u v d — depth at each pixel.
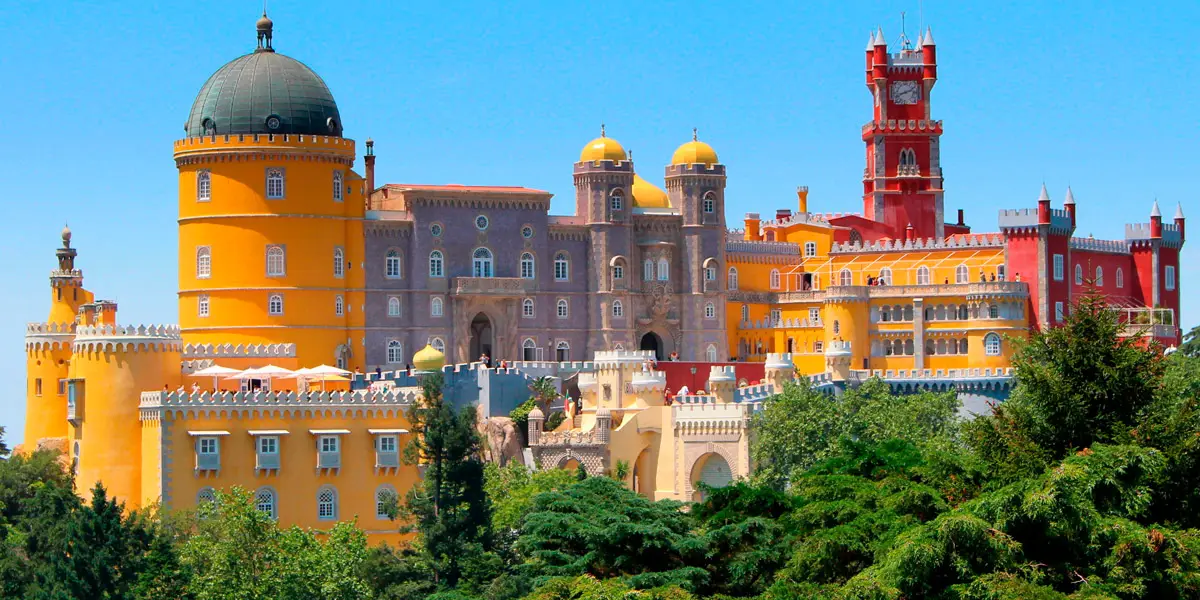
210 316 192.62
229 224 192.50
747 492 110.62
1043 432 102.12
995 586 89.38
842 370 192.75
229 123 193.50
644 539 107.00
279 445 155.50
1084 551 93.06
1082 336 102.56
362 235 199.00
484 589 131.25
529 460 173.25
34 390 177.50
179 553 137.00
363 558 134.88
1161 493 98.06
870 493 103.38
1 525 153.88
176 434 153.50
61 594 132.50
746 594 105.06
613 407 174.38
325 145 195.12
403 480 158.00
